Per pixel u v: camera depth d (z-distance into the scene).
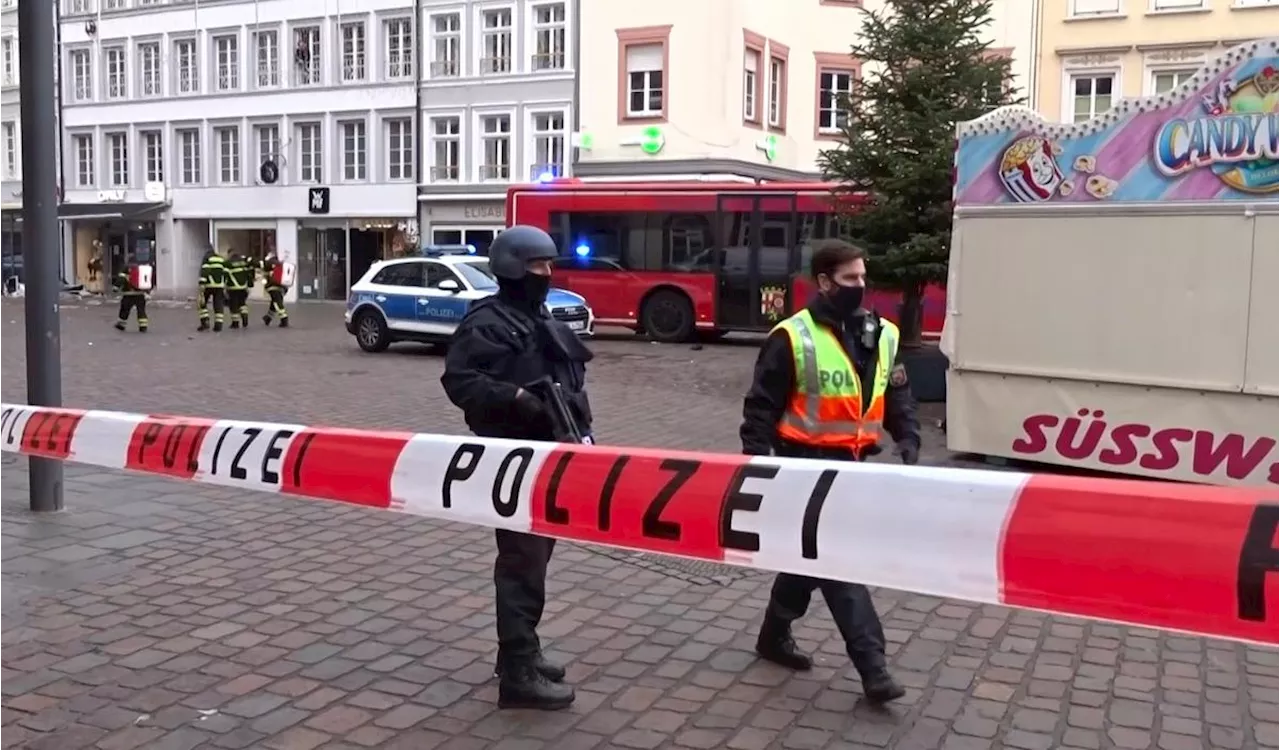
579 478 3.67
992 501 2.88
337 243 37.75
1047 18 31.59
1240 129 7.89
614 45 31.38
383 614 5.43
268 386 14.27
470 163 34.81
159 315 29.56
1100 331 8.68
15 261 43.03
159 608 5.47
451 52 34.97
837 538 3.12
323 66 37.22
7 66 44.78
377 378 15.33
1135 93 30.88
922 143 13.48
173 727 4.12
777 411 4.36
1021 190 8.99
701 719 4.22
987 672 4.77
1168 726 4.21
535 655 4.31
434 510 4.02
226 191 39.47
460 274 18.56
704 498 3.38
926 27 13.77
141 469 5.14
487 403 4.05
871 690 4.30
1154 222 8.35
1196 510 2.56
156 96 40.72
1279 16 29.25
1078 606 2.71
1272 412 7.93
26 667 4.69
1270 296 7.88
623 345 21.03
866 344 4.39
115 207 40.97
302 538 6.82
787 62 32.62
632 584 5.98
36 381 6.82
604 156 31.70
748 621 5.39
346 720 4.20
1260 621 2.44
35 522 6.98
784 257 20.69
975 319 9.33
